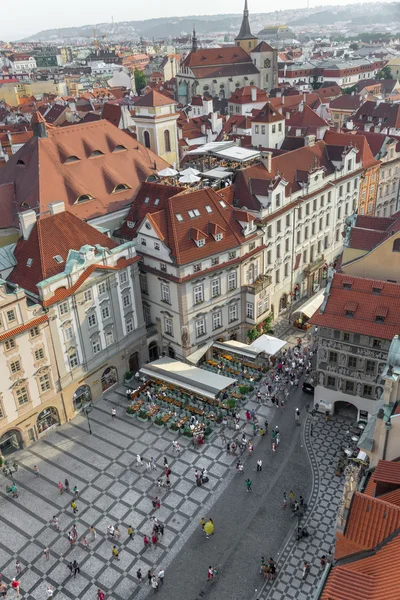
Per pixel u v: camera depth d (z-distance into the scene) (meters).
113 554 54.88
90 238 76.38
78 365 74.69
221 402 75.88
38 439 71.88
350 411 73.94
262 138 117.19
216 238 80.69
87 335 74.62
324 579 34.72
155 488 63.00
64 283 69.69
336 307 67.38
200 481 62.88
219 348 85.00
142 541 56.47
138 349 83.88
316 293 107.25
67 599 50.91
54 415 73.69
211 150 101.62
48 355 69.81
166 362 80.44
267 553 54.22
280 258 94.81
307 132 121.56
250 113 174.50
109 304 76.75
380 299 65.69
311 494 60.78
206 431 69.94
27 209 79.44
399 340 43.28
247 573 52.31
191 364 83.00
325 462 65.19
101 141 92.44
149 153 99.94
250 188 89.88
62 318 70.38
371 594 28.89
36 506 61.47
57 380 72.06
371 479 40.88
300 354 85.75
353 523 33.38
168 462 66.75
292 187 96.00
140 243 81.75
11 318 64.31
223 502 60.47
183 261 76.69
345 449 64.44
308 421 72.19
